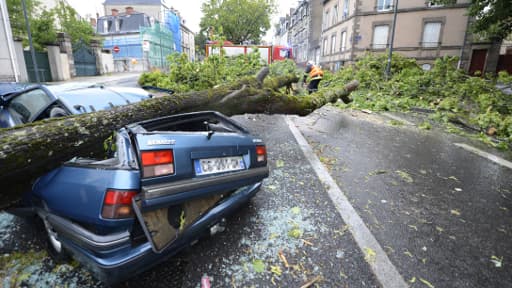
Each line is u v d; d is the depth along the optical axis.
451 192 3.26
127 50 42.47
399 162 4.27
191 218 1.81
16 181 1.83
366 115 8.40
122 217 1.52
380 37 24.83
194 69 6.88
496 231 2.49
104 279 1.59
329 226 2.53
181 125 2.52
